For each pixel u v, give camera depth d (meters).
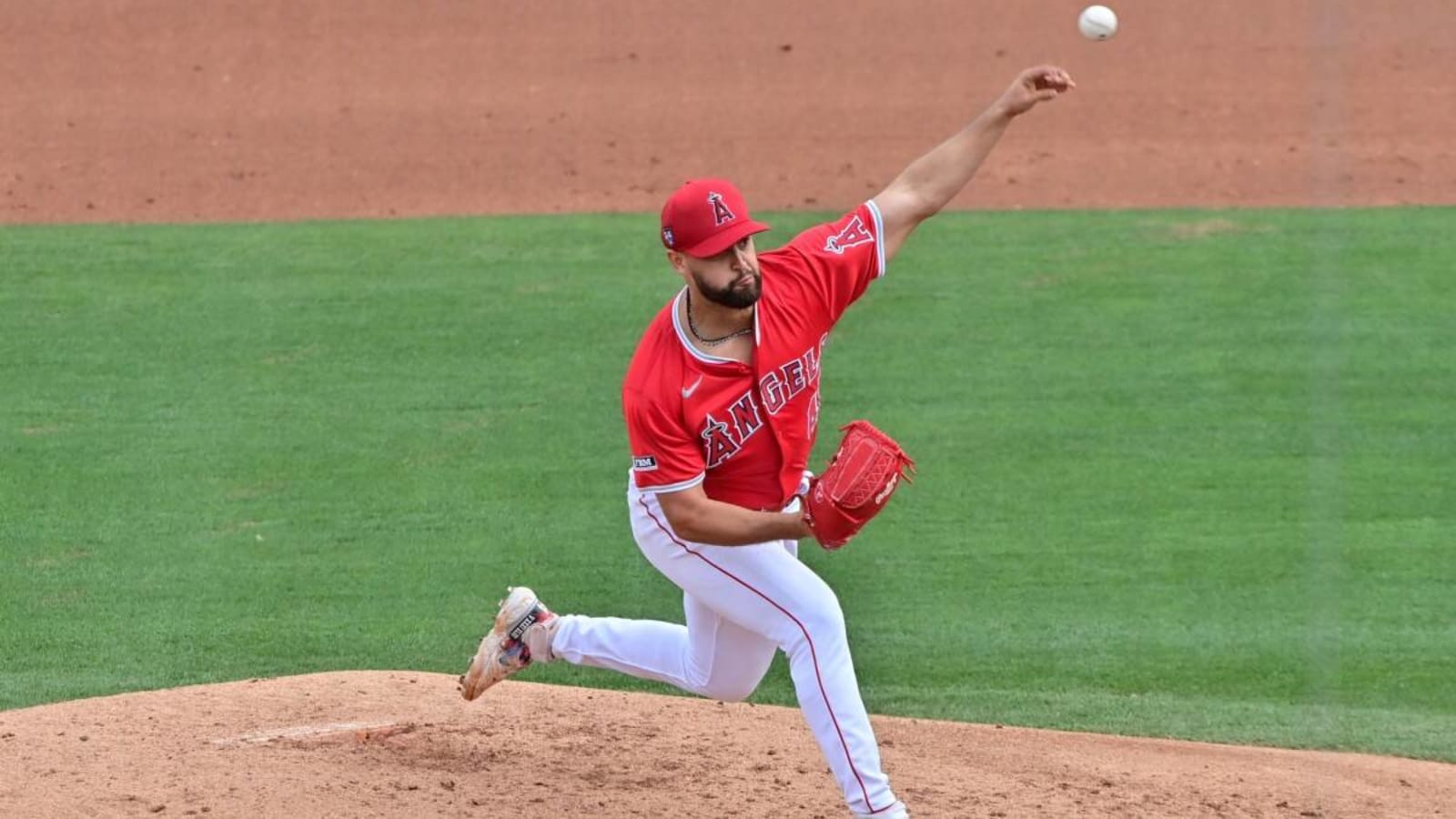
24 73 75.56
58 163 66.06
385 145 68.50
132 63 76.94
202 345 47.06
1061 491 36.66
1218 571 32.25
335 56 78.44
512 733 21.64
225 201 62.50
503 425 41.03
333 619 29.88
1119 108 71.56
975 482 37.28
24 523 34.69
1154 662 28.16
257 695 22.92
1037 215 60.12
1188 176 64.06
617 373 44.88
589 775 20.03
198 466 38.19
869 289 51.88
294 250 56.62
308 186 64.12
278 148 68.12
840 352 46.34
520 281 53.06
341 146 68.44
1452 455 38.44
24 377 44.22
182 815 17.97
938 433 40.31
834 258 17.17
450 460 38.69
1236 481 37.06
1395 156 64.88
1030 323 48.66
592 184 64.38
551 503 36.06
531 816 18.45
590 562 32.66
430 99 73.69
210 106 72.56
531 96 74.06
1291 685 26.97
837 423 41.06
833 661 17.11
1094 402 42.31
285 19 82.44
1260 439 39.69
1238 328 47.84
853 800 17.14
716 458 17.12
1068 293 51.31
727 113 71.75
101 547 33.50
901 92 73.94
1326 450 38.78
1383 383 43.22
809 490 16.72
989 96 73.12
